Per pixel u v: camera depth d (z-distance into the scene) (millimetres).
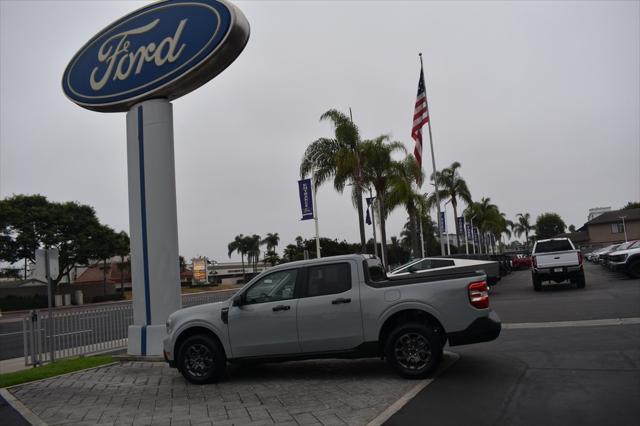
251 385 8391
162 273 11727
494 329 7742
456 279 7906
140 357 11523
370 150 29922
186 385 8758
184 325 8836
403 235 66312
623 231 88250
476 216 73000
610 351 8883
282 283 8586
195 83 11930
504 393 6812
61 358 12703
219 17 11344
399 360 7891
